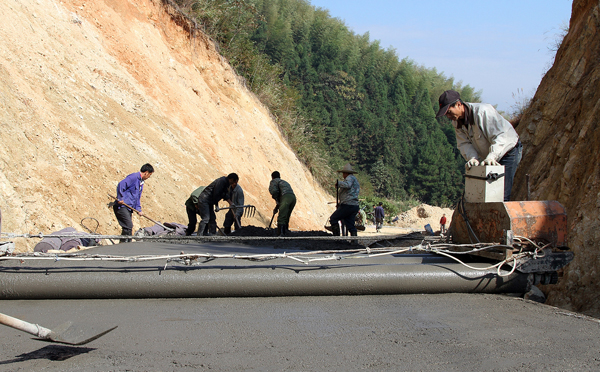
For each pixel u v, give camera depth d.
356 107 60.62
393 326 2.92
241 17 20.73
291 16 63.50
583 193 5.21
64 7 11.40
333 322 3.00
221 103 16.75
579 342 2.64
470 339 2.68
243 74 21.20
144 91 12.58
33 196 6.81
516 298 3.60
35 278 3.42
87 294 3.46
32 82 8.51
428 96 69.25
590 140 5.73
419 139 62.16
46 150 7.65
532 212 3.67
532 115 8.72
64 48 10.31
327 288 3.56
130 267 3.59
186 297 3.55
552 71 8.88
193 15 17.42
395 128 61.34
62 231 5.84
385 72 69.50
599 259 4.61
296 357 2.43
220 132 15.13
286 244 6.43
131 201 7.38
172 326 2.92
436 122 66.19
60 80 9.45
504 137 4.00
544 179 7.11
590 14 7.97
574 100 7.53
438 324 2.96
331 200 25.30
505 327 2.90
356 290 3.58
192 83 15.08
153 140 11.21
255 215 13.41
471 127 4.24
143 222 8.76
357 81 63.66
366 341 2.65
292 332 2.81
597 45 7.66
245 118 17.72
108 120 10.06
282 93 24.83
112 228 8.01
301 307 3.34
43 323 2.96
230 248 5.61
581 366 2.31
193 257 3.55
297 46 60.12
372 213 30.97
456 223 4.33
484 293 3.68
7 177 6.51
